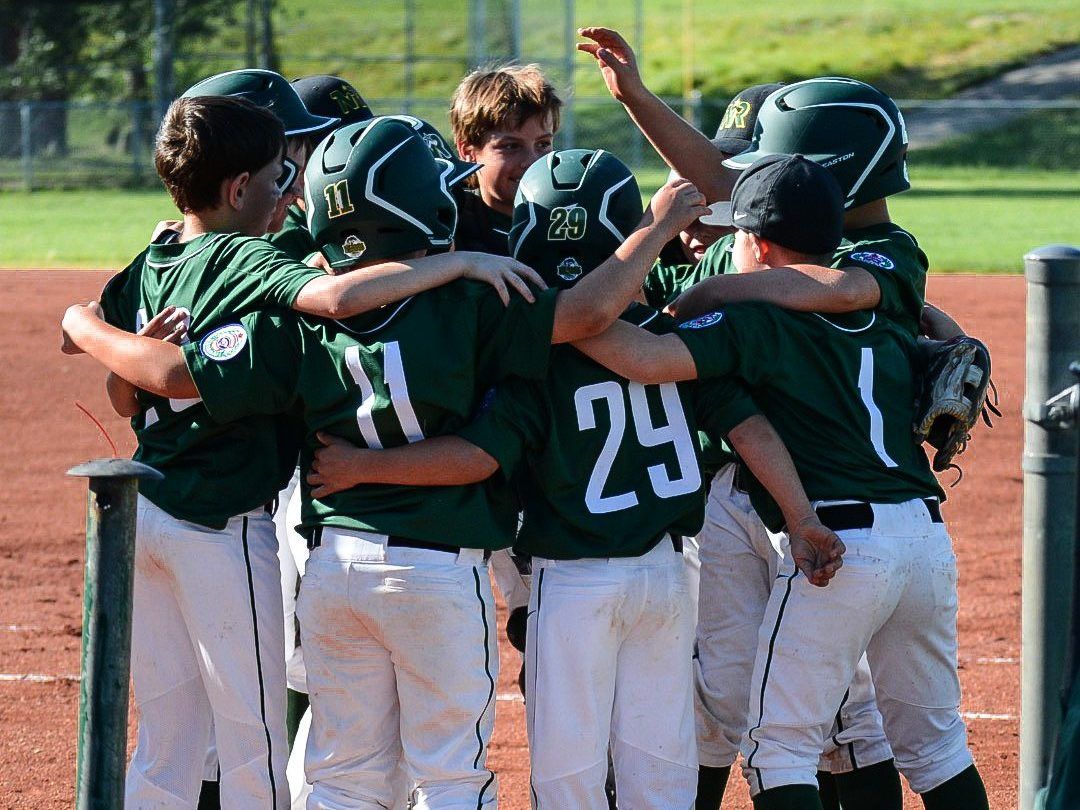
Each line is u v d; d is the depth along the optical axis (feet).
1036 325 36.01
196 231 42.73
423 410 37.93
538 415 38.83
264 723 40.70
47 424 118.62
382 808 39.55
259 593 40.65
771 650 39.99
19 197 299.17
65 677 68.08
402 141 39.50
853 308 40.81
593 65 403.95
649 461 39.52
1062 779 32.55
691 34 499.10
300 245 49.16
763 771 39.70
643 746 39.78
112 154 343.46
